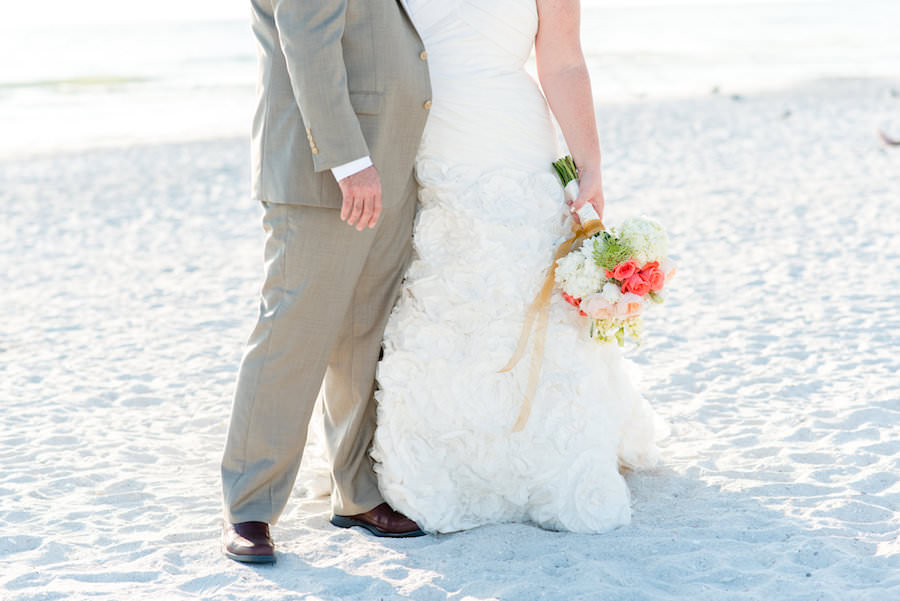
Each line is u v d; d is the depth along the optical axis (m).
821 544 4.32
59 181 20.44
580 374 4.63
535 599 3.94
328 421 4.83
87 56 61.50
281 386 4.43
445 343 4.63
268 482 4.55
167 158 23.33
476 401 4.63
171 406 7.19
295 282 4.33
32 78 48.38
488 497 4.77
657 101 30.39
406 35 4.33
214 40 73.81
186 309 10.48
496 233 4.59
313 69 3.99
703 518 4.70
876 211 13.30
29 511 5.14
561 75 4.84
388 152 4.33
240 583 4.19
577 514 4.58
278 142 4.26
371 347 4.66
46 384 7.87
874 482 5.08
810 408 6.34
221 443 6.30
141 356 8.66
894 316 8.51
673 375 7.21
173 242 14.38
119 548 4.62
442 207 4.61
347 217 4.14
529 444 4.62
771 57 50.22
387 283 4.64
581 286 4.53
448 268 4.61
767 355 7.63
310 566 4.38
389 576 4.22
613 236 4.59
